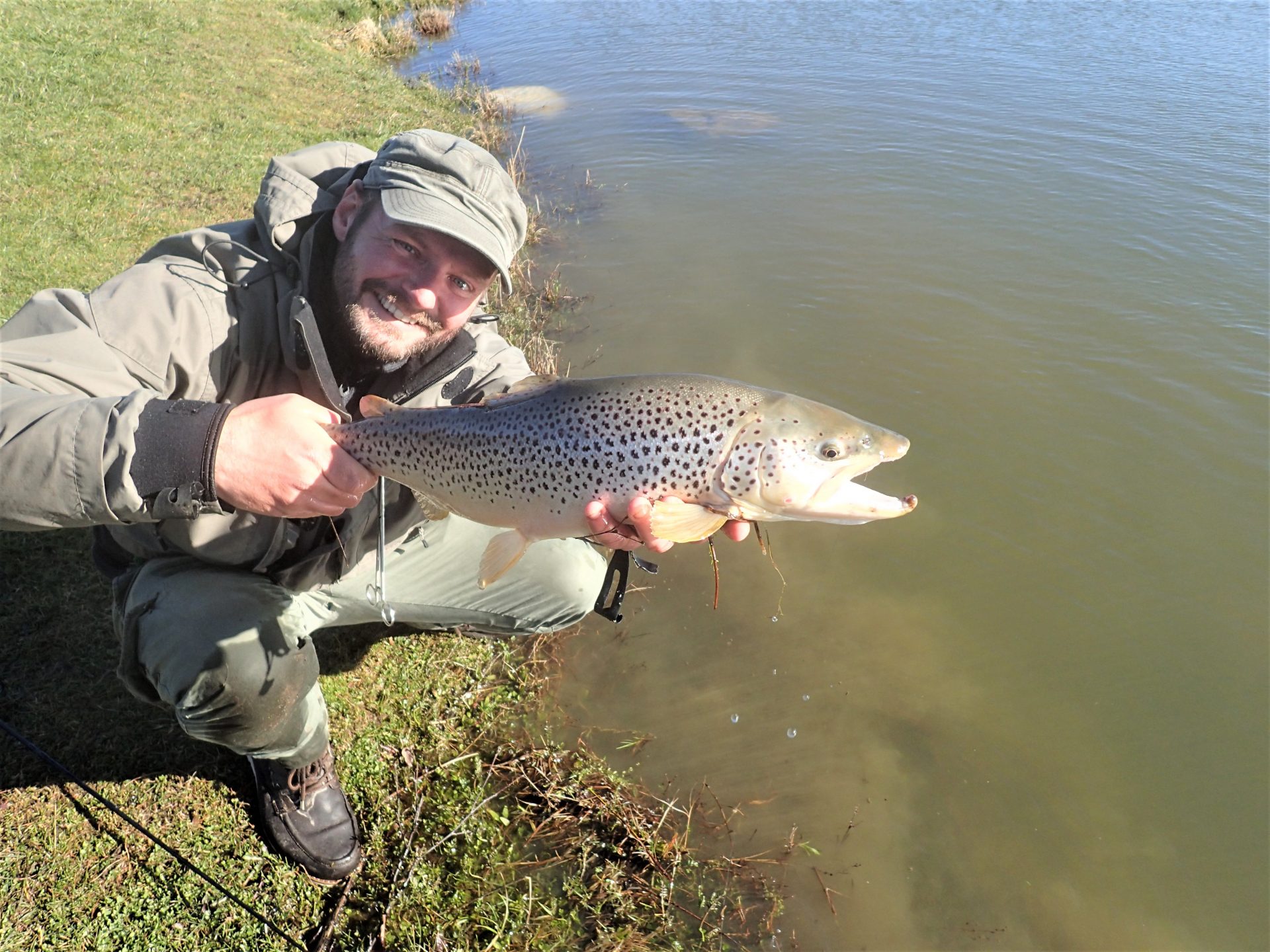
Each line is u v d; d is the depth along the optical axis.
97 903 0.93
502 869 1.05
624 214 2.93
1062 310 2.36
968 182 3.19
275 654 0.89
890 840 1.15
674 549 1.58
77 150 2.39
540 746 1.21
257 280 0.89
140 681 0.94
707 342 2.21
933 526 1.65
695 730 1.27
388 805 1.08
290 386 0.92
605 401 0.83
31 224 1.96
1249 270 2.56
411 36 5.61
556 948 0.99
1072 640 1.44
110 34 3.41
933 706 1.33
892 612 1.48
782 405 0.83
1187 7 6.77
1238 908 1.11
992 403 1.99
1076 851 1.16
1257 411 1.97
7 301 1.65
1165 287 2.47
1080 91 4.30
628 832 1.10
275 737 0.91
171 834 0.99
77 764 1.03
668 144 3.58
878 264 2.61
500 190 0.89
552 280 2.45
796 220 2.90
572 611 1.13
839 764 1.24
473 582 1.09
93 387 0.77
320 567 0.95
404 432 0.84
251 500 0.71
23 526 0.69
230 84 3.34
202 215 2.22
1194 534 1.64
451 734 1.18
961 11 6.54
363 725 1.16
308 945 0.94
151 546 0.92
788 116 3.92
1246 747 1.28
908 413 1.95
